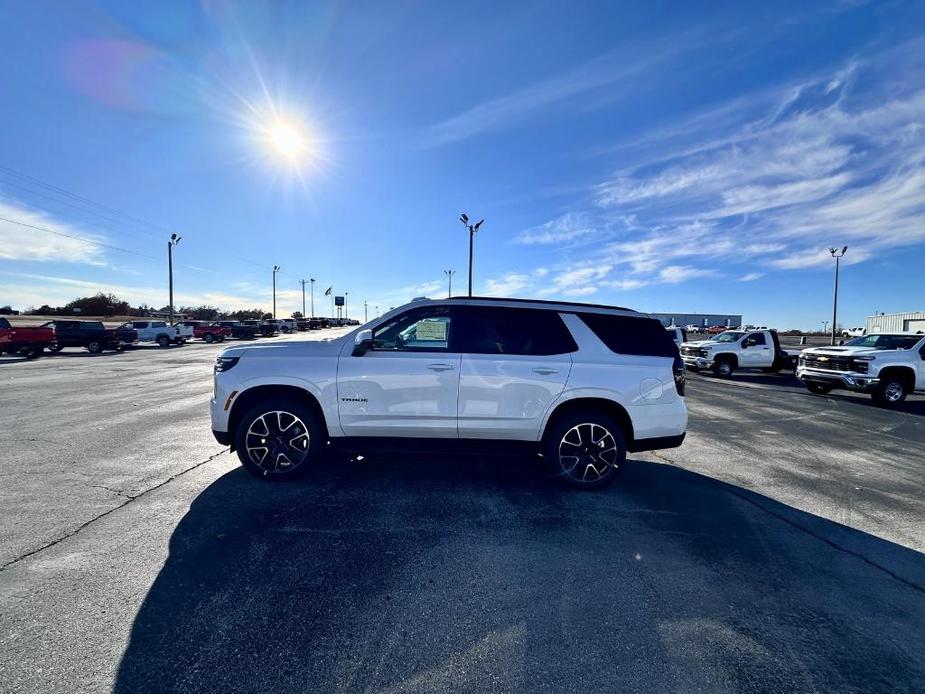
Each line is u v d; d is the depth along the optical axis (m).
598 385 4.57
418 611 2.58
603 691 2.06
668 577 3.02
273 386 4.53
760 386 14.87
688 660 2.27
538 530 3.64
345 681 2.07
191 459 5.21
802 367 13.09
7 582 2.72
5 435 6.30
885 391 11.14
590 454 4.57
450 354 4.54
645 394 4.64
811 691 2.09
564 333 4.70
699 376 18.34
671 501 4.35
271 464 4.52
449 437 4.54
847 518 4.06
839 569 3.19
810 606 2.75
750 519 3.98
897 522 3.99
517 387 4.50
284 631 2.38
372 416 4.49
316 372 4.48
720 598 2.80
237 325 46.06
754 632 2.49
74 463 5.03
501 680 2.10
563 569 3.07
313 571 2.96
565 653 2.29
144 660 2.15
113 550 3.13
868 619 2.64
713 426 8.10
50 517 3.63
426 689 2.04
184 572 2.89
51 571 2.85
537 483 4.75
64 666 2.09
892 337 12.17
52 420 7.29
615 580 2.96
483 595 2.75
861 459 6.04
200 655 2.20
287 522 3.65
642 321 4.88
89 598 2.59
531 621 2.53
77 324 24.89
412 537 3.46
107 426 6.86
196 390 10.80
